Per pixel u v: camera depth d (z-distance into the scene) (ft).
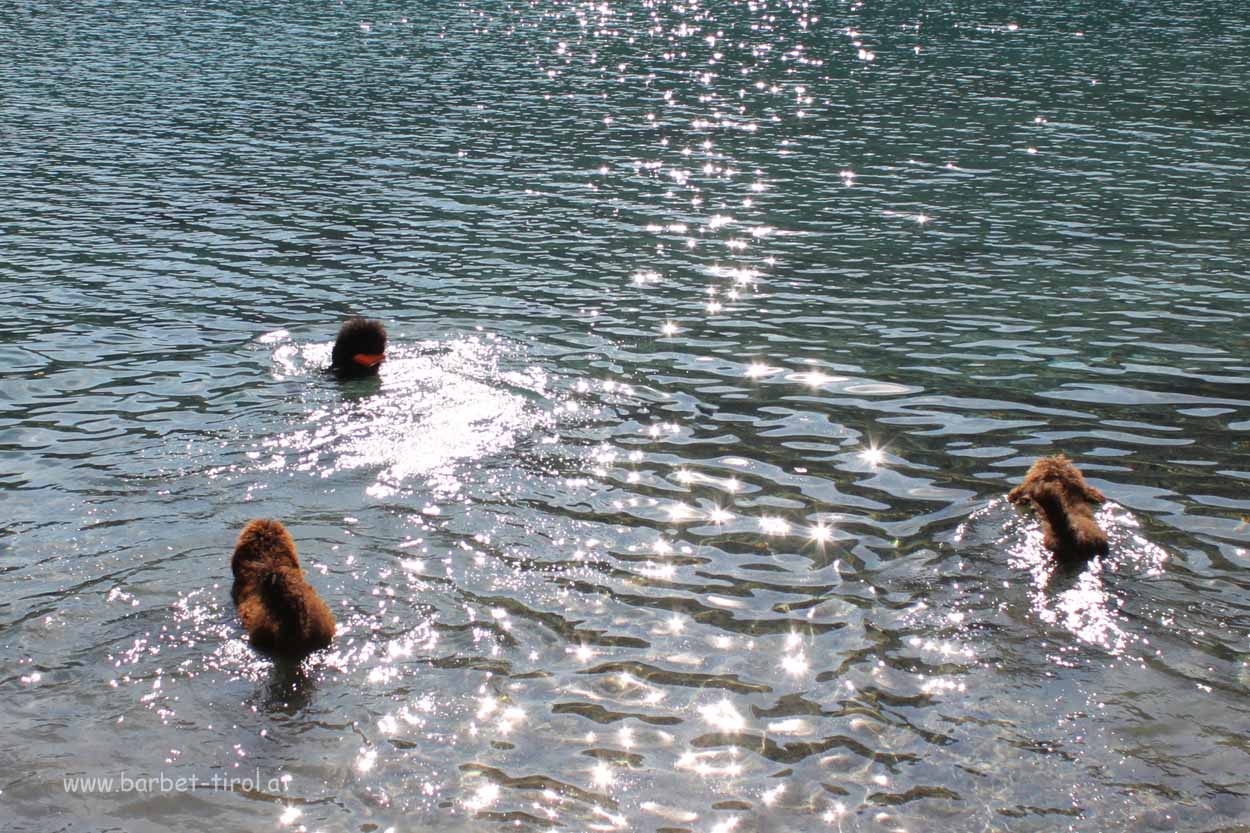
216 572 26.53
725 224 62.44
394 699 22.38
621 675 23.27
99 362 40.47
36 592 25.59
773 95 102.58
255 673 23.03
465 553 27.71
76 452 33.06
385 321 45.34
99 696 22.27
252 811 19.53
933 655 23.95
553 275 52.54
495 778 20.36
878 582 26.68
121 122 87.04
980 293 50.14
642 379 39.42
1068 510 28.19
